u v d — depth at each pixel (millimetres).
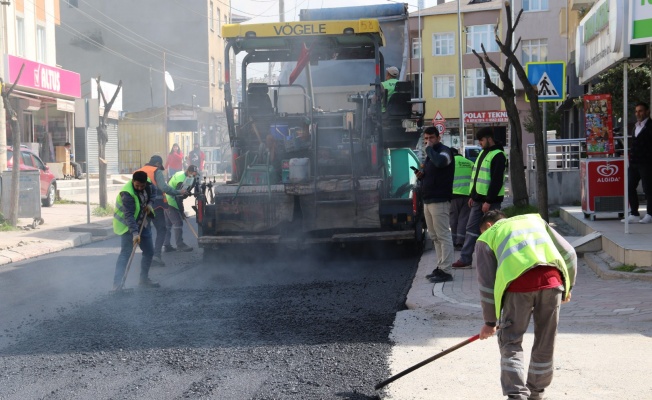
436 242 10438
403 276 11328
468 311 8430
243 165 14195
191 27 55562
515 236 5172
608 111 14453
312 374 6473
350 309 9023
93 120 19391
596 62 15195
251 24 13859
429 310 8719
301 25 13719
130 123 47844
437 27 60312
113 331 8172
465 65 60000
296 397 5910
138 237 10328
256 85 14422
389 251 13312
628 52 12227
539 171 13586
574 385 5953
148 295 10242
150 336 7922
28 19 32875
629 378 6078
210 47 56719
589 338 7234
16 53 31703
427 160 10398
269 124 14383
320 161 13469
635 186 13445
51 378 6547
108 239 17938
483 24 59438
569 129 37875
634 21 11453
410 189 13531
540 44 48906
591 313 8047
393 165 13594
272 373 6535
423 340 7469
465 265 11367
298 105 15594
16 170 18703
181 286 10945
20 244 15594
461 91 39094
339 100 15578
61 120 36531
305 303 9422
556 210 17953
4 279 12070
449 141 60469
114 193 31891
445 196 10297
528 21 48812
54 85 33781
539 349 5277
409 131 14141
